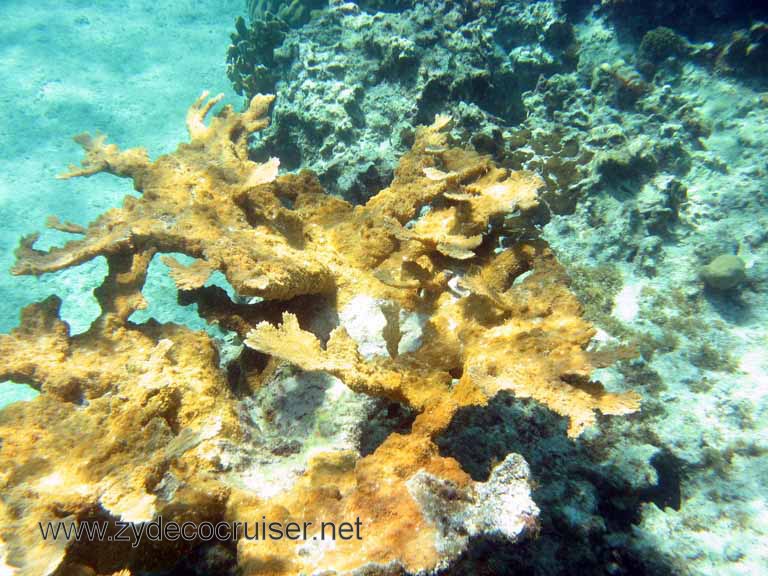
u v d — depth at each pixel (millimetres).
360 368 971
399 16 2402
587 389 932
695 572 1293
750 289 1850
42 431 966
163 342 1098
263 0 3555
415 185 1329
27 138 2852
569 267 1905
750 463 1463
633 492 1338
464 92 2107
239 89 3119
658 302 1821
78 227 1275
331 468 938
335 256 1276
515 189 1235
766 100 2494
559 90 2689
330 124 2064
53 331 1147
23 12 3854
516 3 2977
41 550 777
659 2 2756
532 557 1216
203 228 1191
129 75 3387
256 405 1146
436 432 937
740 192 2133
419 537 790
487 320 1093
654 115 2480
